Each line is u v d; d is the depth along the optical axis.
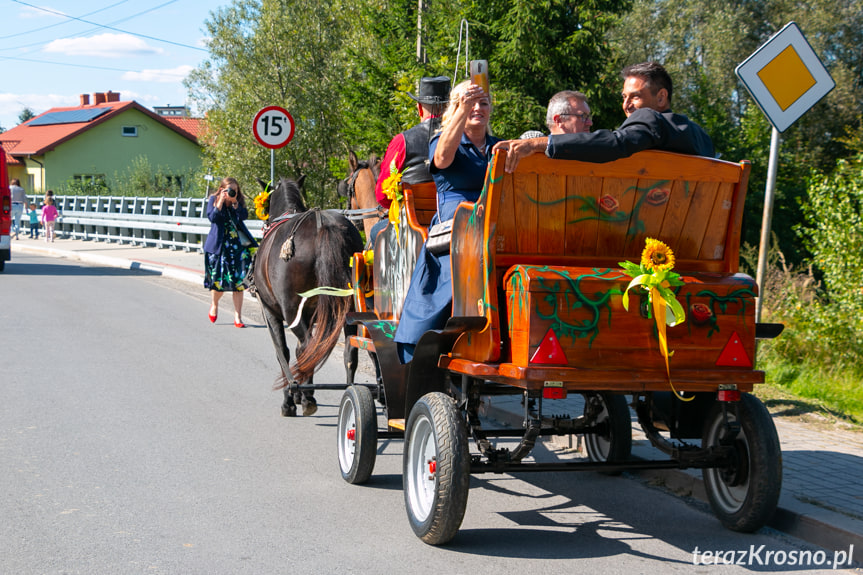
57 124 54.69
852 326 9.87
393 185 5.50
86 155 51.16
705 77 29.03
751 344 4.22
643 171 4.18
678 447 4.55
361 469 5.41
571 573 4.08
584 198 4.20
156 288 16.89
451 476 4.17
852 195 10.68
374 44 24.39
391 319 5.65
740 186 4.40
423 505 4.50
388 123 18.56
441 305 4.71
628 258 4.40
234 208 11.95
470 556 4.30
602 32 18.36
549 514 5.03
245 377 8.93
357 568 4.12
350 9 29.19
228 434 6.73
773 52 6.56
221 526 4.69
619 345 3.99
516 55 17.05
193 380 8.70
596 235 4.31
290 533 4.60
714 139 26.94
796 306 10.22
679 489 5.48
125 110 51.84
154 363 9.50
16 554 4.22
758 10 35.88
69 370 8.98
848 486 5.02
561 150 3.89
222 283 11.96
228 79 29.75
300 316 6.86
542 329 3.89
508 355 4.11
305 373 6.71
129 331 11.63
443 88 6.18
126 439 6.47
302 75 29.45
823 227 10.62
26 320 12.38
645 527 4.78
